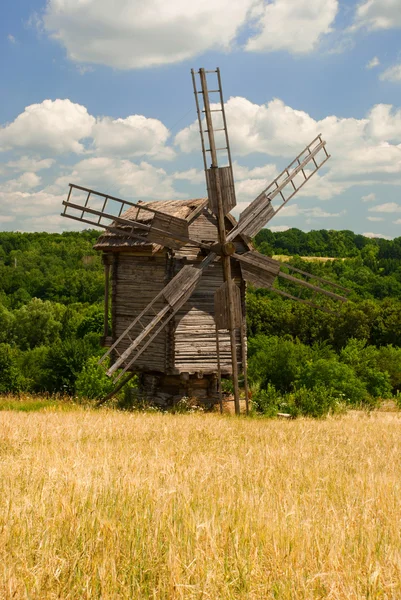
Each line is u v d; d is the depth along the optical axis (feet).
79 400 106.11
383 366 183.73
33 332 345.72
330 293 93.20
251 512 23.21
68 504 21.97
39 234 652.07
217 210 83.46
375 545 19.74
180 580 15.97
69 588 15.65
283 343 167.73
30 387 184.55
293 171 92.79
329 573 16.17
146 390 97.30
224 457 38.37
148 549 17.81
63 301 444.14
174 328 86.84
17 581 15.56
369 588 16.10
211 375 91.61
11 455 35.65
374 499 26.66
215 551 17.87
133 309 91.71
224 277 84.58
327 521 22.75
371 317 258.78
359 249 617.21
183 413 83.97
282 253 580.71
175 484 27.53
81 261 540.11
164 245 83.61
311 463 39.24
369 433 60.95
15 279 473.67
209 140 82.89
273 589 15.87
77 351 163.32
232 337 83.61
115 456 36.27
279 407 94.17
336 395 117.60
